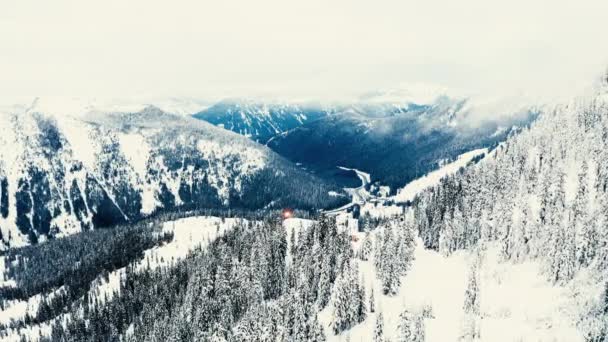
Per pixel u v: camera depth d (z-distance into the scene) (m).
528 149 176.12
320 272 163.38
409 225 178.75
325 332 138.62
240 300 167.88
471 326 119.31
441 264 163.50
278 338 135.38
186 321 178.12
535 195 154.75
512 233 147.75
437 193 199.12
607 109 161.25
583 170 138.50
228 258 187.62
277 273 176.00
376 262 164.75
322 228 184.38
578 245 127.81
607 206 126.25
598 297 116.00
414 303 140.25
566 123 171.00
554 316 119.31
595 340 109.75
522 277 137.75
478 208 165.62
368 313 140.38
